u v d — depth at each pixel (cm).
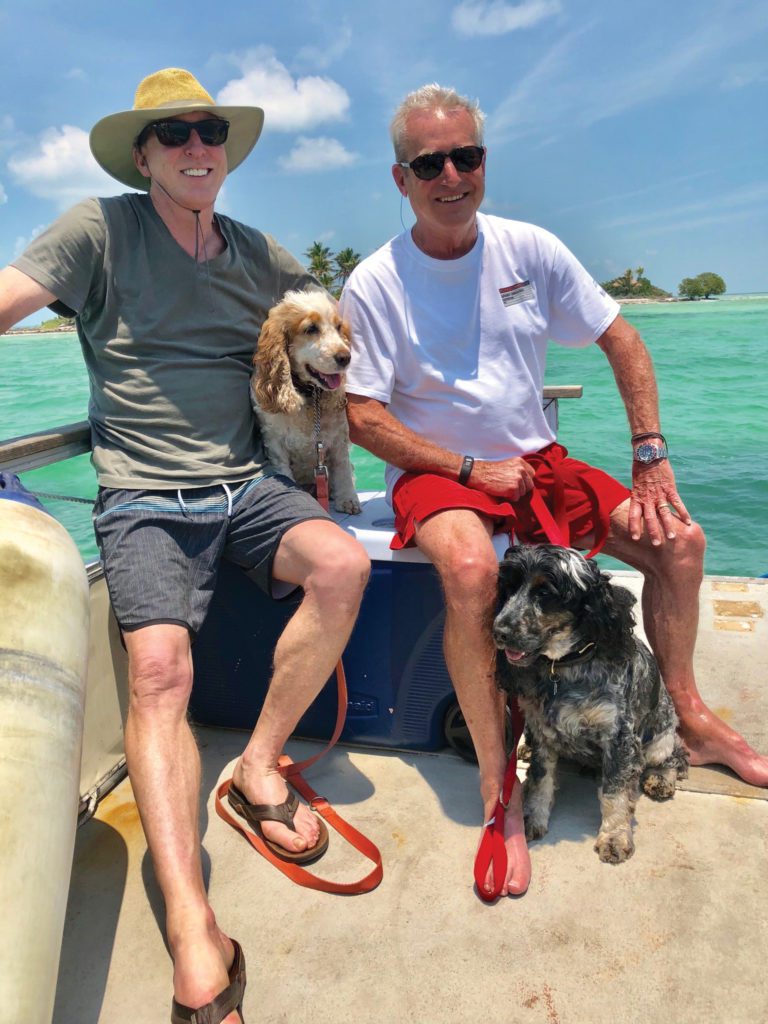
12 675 167
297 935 204
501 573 223
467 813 247
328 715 280
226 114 269
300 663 232
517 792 232
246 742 291
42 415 1422
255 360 292
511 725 260
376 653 267
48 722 169
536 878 218
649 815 241
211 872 227
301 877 219
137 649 217
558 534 248
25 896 148
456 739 270
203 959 179
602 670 223
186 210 262
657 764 248
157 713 212
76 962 198
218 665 286
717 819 238
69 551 205
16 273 240
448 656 232
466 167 252
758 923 200
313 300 300
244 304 289
